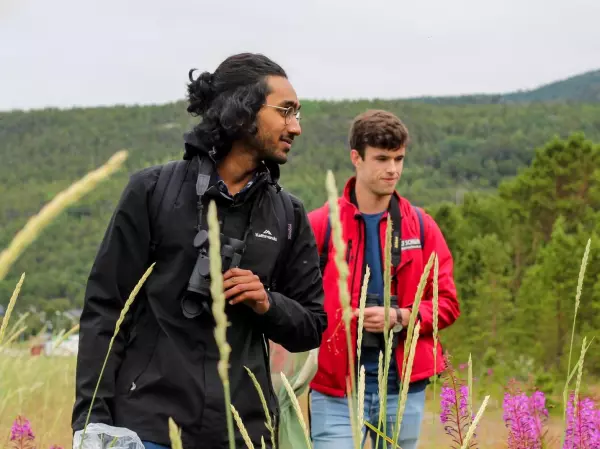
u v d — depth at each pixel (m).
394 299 3.85
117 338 2.41
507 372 12.43
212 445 2.36
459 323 19.94
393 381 3.72
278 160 2.55
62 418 4.13
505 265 23.89
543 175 34.34
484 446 4.42
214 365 2.38
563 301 17.00
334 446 3.70
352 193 4.00
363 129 3.86
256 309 2.42
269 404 2.53
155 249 2.44
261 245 2.52
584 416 2.86
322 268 3.88
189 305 2.37
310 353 3.40
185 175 2.50
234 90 2.49
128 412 2.35
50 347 3.82
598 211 33.31
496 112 166.12
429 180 132.50
